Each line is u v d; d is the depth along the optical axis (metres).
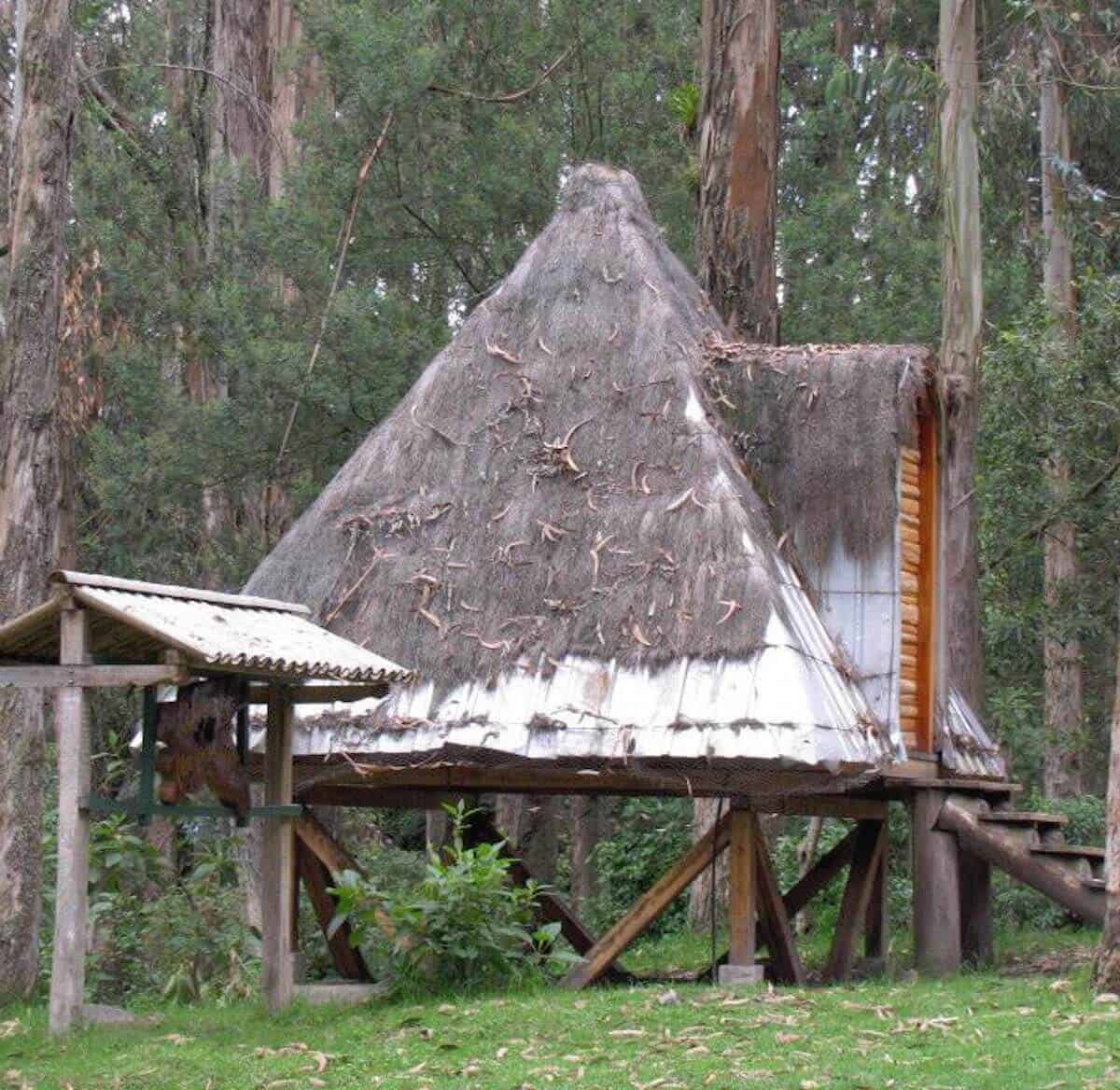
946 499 14.49
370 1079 8.95
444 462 13.74
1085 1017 10.02
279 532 24.02
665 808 22.91
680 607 11.97
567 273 14.39
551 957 11.96
